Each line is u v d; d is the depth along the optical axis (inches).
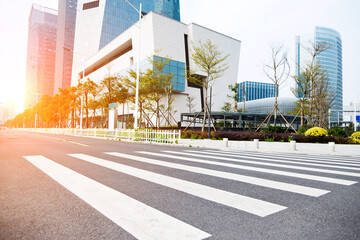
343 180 186.7
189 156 324.5
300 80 892.6
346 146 628.7
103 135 882.1
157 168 221.6
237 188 155.9
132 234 86.9
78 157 294.0
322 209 118.7
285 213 112.3
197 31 1774.1
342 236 88.9
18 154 324.2
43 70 5605.3
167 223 97.5
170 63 1577.3
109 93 1235.2
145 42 1592.0
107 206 117.0
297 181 179.9
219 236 86.4
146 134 665.0
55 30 5944.9
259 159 316.5
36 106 2491.4
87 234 86.6
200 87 1823.3
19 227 92.0
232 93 1993.1
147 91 1050.1
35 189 145.9
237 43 2084.2
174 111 1499.8
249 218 105.1
